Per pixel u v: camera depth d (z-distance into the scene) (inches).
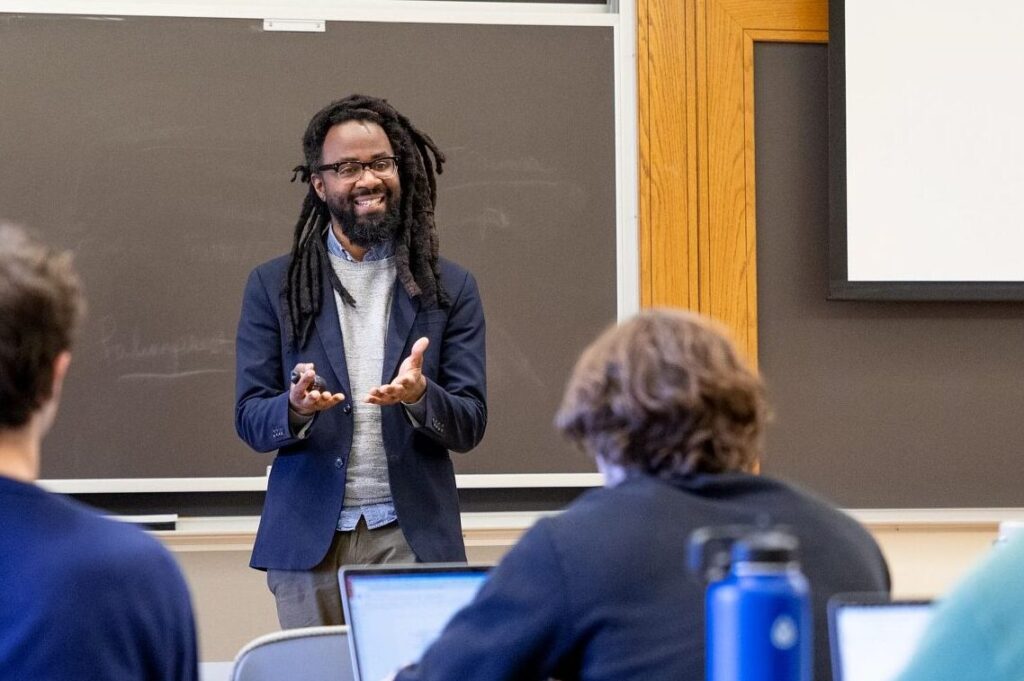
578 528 76.8
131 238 213.2
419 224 161.5
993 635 62.5
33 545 68.0
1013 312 230.2
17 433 70.6
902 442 227.5
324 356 153.0
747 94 225.0
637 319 83.5
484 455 219.0
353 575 88.6
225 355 213.8
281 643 98.3
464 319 158.4
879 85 223.9
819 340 226.5
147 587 70.7
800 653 53.4
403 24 219.9
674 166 223.6
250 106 216.4
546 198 222.1
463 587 89.6
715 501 78.6
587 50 223.6
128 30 214.2
